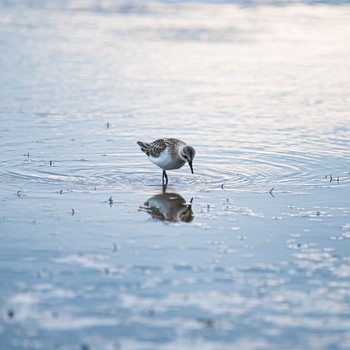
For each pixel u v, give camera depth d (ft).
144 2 166.71
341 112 79.30
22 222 46.50
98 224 46.37
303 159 61.72
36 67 102.32
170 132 70.49
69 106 80.64
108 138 67.87
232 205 50.52
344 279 38.47
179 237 44.34
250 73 100.78
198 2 165.89
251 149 64.75
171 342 32.24
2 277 38.22
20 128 70.74
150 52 115.14
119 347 31.78
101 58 109.70
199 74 99.76
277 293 36.81
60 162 60.03
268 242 43.68
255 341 32.40
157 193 53.06
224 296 36.45
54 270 39.22
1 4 164.45
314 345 32.07
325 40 127.13
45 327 33.35
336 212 49.14
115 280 38.04
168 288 37.24
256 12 154.61
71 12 155.02
